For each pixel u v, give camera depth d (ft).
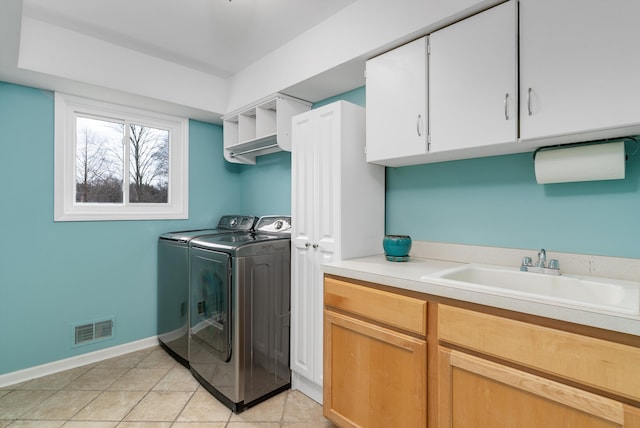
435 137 4.92
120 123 8.75
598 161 3.97
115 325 8.40
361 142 6.21
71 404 6.15
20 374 7.00
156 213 9.14
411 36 5.15
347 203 5.96
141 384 6.93
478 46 4.44
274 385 6.54
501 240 5.29
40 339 7.31
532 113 4.00
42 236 7.36
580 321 2.93
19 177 7.07
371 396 4.71
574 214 4.58
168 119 9.34
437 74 4.88
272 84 7.72
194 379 7.18
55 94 7.48
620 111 3.43
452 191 5.87
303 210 6.60
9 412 5.87
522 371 3.30
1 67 6.18
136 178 9.05
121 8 6.00
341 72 6.51
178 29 6.74
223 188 10.59
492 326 3.48
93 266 8.07
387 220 6.82
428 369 4.07
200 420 5.70
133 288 8.71
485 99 4.39
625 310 2.81
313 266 6.34
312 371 6.29
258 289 6.29
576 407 2.94
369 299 4.70
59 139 7.55
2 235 6.89
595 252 4.41
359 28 5.79
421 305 4.10
